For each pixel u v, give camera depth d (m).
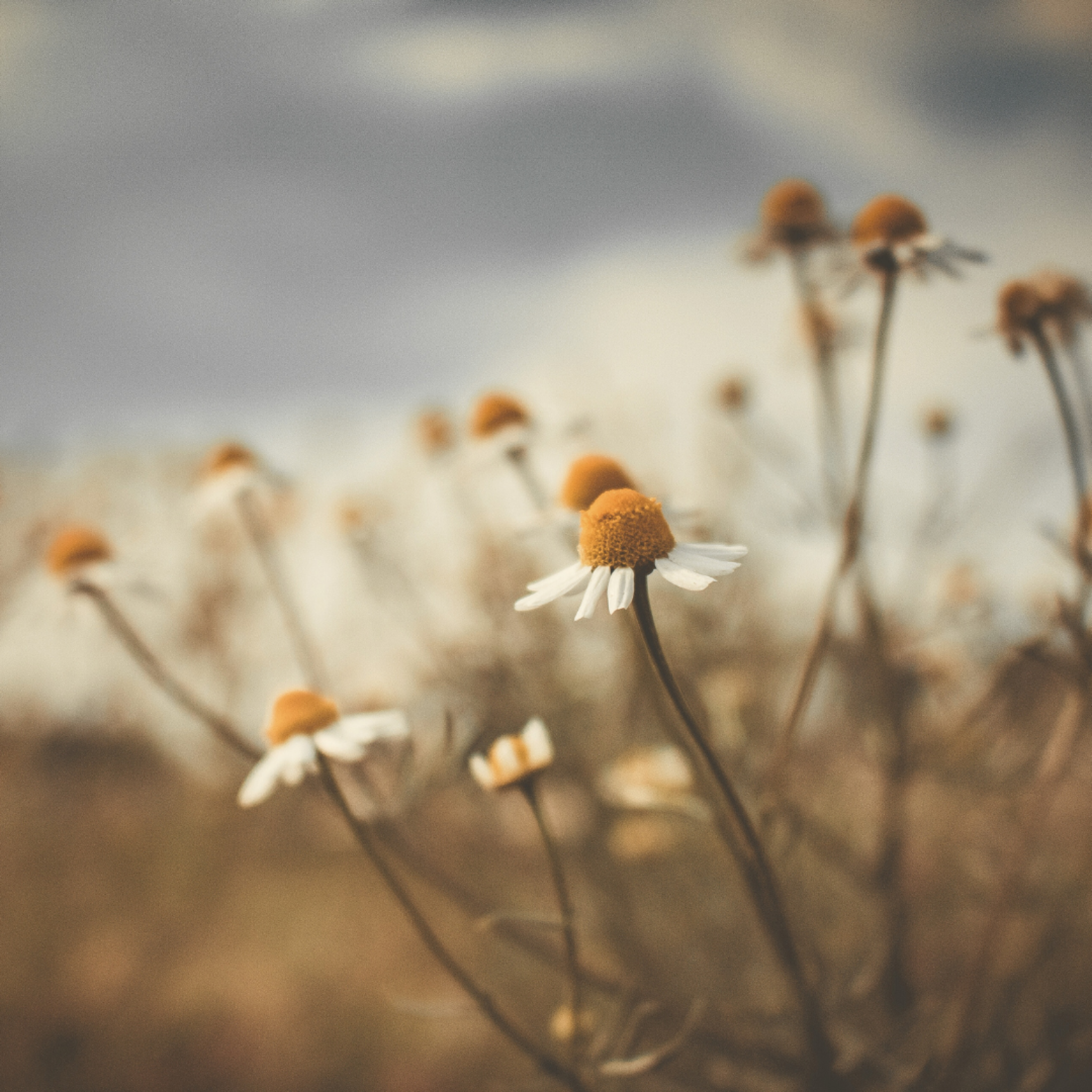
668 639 0.34
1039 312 0.28
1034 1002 0.32
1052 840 0.31
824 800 0.34
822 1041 0.26
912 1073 0.29
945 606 0.35
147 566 0.33
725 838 0.28
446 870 0.33
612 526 0.25
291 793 0.38
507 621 0.37
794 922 0.30
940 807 0.34
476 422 0.34
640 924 0.35
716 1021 0.30
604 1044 0.27
